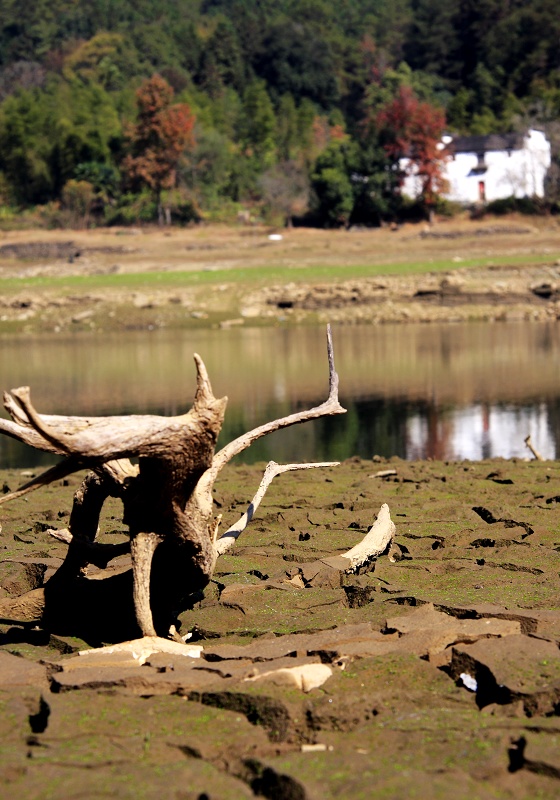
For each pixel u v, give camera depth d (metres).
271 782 6.25
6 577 11.55
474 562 12.08
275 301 87.75
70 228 156.12
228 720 7.27
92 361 62.31
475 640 8.73
